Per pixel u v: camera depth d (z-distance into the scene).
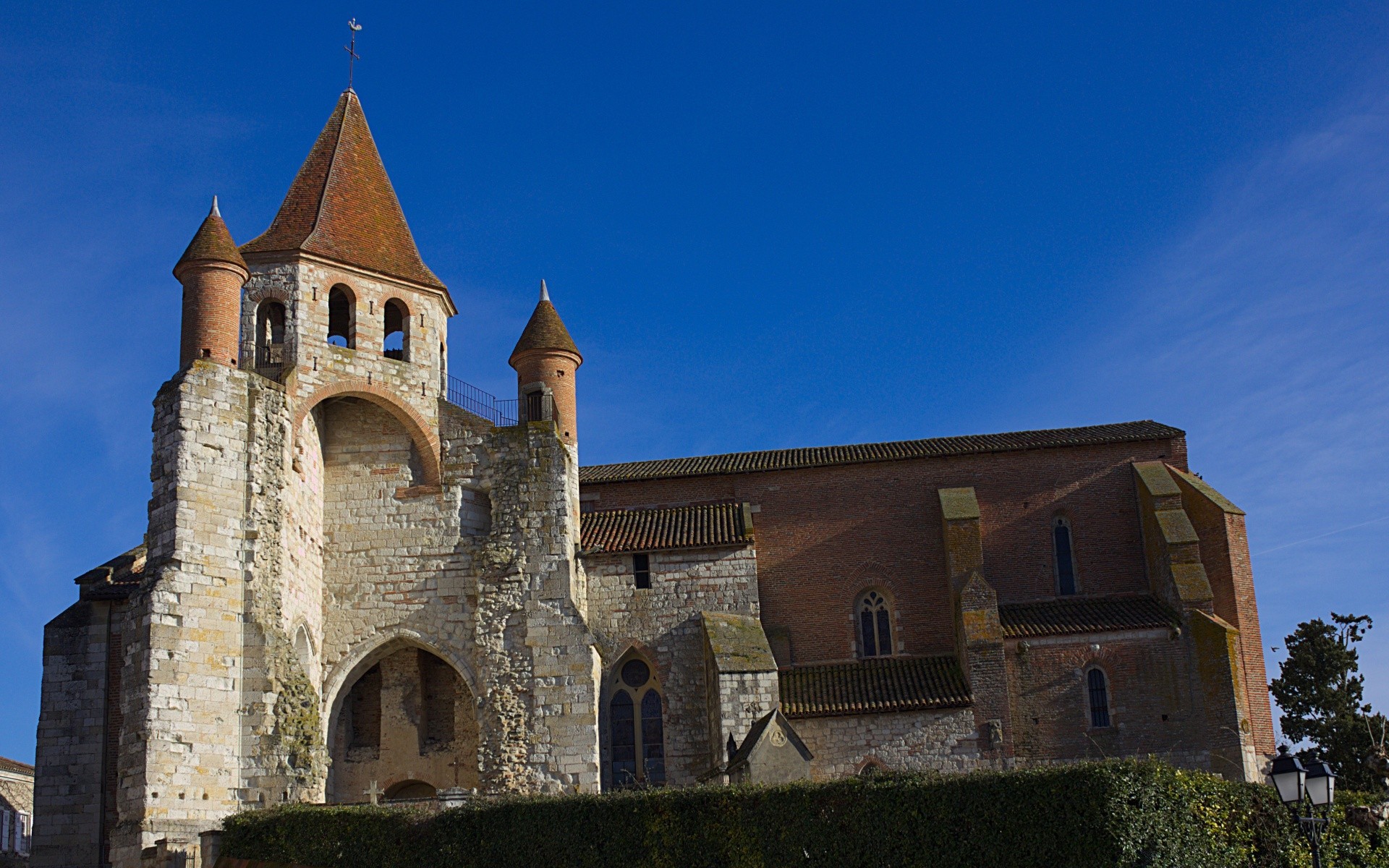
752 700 42.66
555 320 49.59
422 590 44.34
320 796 38.41
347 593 44.41
